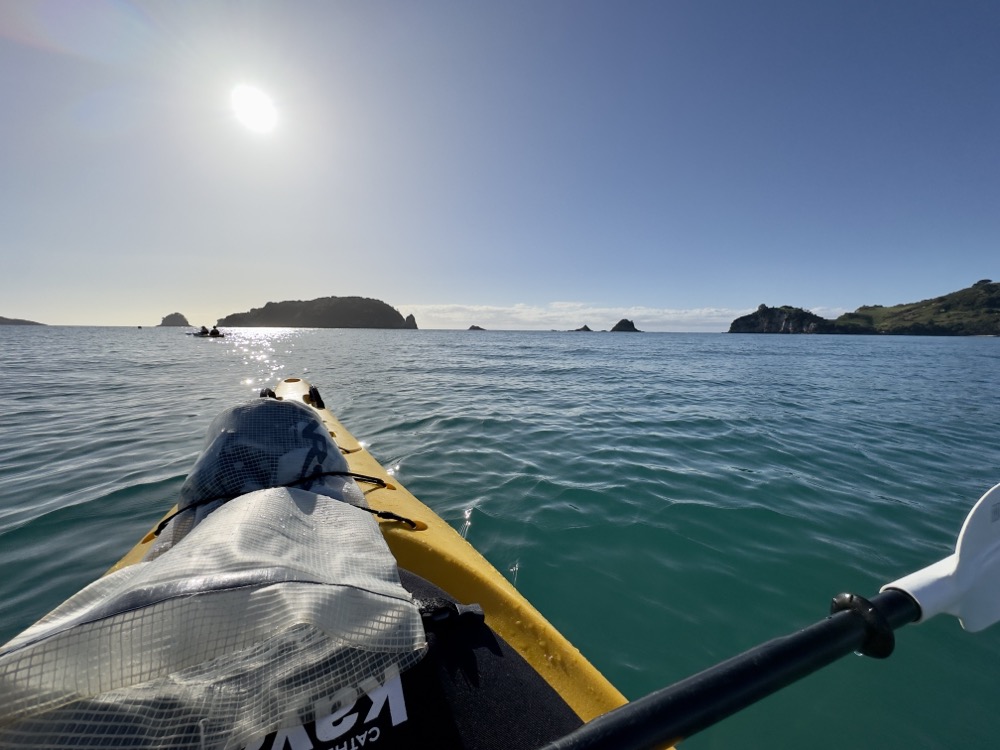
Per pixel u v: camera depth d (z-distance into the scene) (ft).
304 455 5.66
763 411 29.09
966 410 30.25
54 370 51.21
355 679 3.28
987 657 7.95
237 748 2.80
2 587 9.91
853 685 7.41
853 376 51.93
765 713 6.91
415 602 4.44
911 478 16.67
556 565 10.70
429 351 97.30
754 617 9.12
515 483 15.57
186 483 5.40
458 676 4.16
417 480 15.88
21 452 19.13
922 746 6.44
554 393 36.52
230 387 38.96
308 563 3.50
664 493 14.74
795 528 12.52
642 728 2.83
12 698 2.33
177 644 2.70
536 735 3.98
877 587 10.11
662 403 31.91
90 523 12.74
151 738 2.58
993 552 4.95
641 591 9.83
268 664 2.99
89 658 2.51
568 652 5.37
